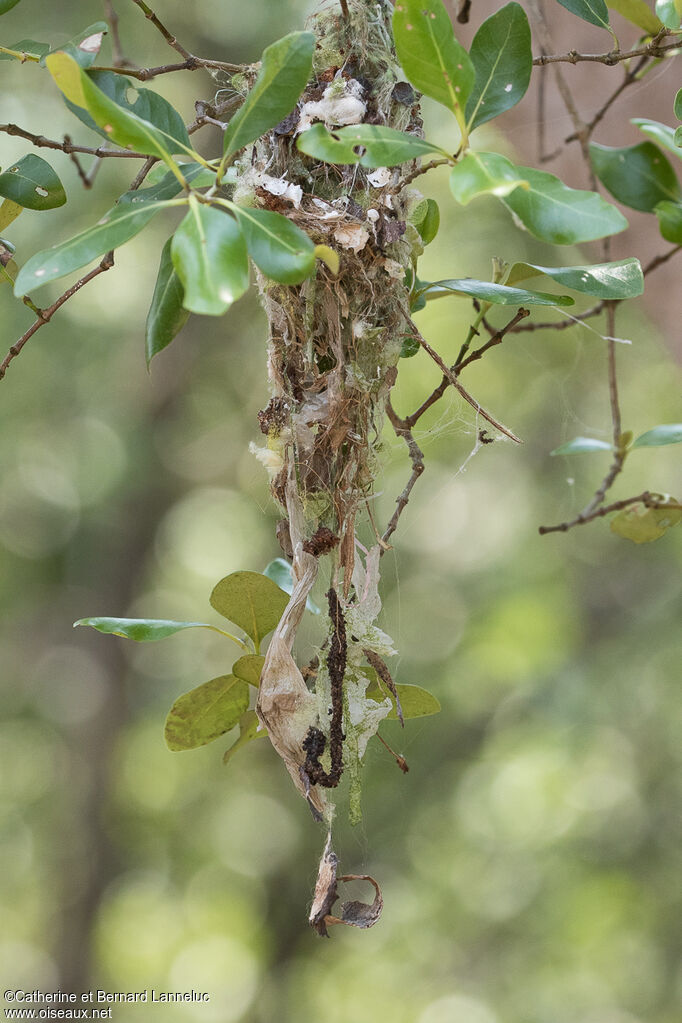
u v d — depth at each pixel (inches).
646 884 290.5
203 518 313.7
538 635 295.0
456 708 311.4
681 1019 281.0
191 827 347.3
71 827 311.3
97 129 58.8
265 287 61.7
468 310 267.4
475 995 307.1
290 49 48.5
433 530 315.6
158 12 215.2
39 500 298.7
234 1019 351.6
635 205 86.2
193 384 281.0
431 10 47.6
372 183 60.6
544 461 291.1
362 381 61.9
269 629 63.7
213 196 49.6
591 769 299.4
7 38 208.8
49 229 226.8
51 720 317.1
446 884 314.0
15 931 344.5
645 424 267.3
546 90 109.4
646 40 80.6
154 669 323.6
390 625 310.7
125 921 347.9
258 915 351.9
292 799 339.3
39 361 270.2
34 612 309.1
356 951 331.6
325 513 62.1
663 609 287.0
